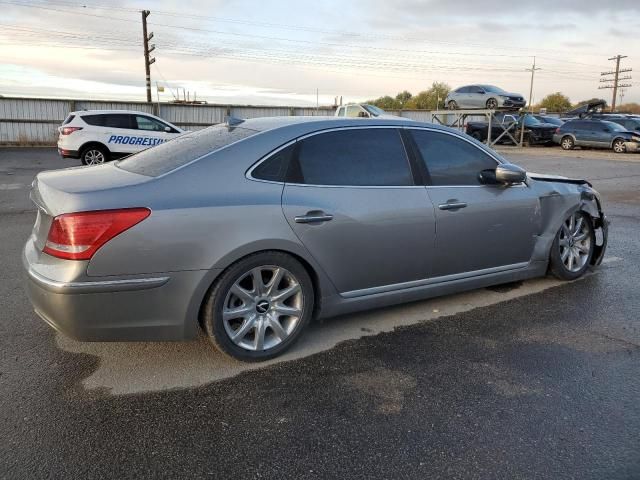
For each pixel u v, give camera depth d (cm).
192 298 314
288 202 339
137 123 1558
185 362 346
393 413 291
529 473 244
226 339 332
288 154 352
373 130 390
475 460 253
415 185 396
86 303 294
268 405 298
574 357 359
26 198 982
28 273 311
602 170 1648
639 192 1173
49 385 316
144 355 355
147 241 299
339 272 365
